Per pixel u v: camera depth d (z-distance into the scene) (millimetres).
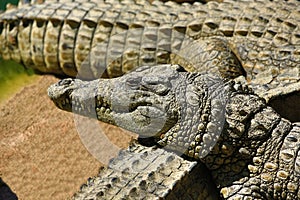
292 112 20938
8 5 27172
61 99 19719
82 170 21875
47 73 26500
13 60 26688
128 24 24250
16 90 26062
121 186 17219
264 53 22594
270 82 21766
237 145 17828
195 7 24719
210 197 17875
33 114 24781
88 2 25594
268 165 17672
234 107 18031
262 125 17844
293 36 22797
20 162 22625
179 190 17281
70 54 25078
